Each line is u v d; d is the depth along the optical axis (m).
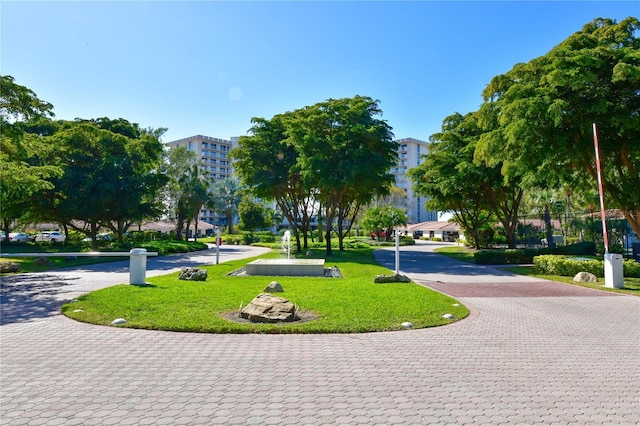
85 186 27.69
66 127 31.86
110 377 4.56
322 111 25.06
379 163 23.41
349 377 4.63
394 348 5.83
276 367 4.96
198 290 10.44
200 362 5.13
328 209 30.84
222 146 117.38
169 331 6.67
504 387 4.35
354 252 31.11
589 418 3.58
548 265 16.16
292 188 29.75
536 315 8.23
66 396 4.00
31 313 8.05
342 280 13.48
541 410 3.75
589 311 8.67
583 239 27.17
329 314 7.75
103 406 3.77
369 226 58.47
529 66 16.58
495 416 3.61
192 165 50.19
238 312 7.92
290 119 25.89
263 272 15.72
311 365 5.05
